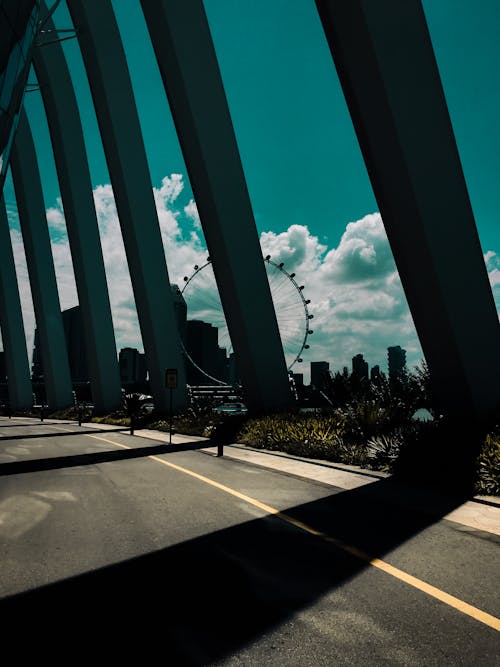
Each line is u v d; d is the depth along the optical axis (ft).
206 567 14.51
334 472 34.17
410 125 38.01
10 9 46.73
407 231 39.19
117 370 131.85
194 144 65.77
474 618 10.98
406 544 16.98
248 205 69.21
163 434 73.72
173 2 63.98
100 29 97.40
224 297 69.31
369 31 36.76
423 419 47.52
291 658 9.13
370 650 9.45
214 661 9.00
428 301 39.70
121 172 97.66
